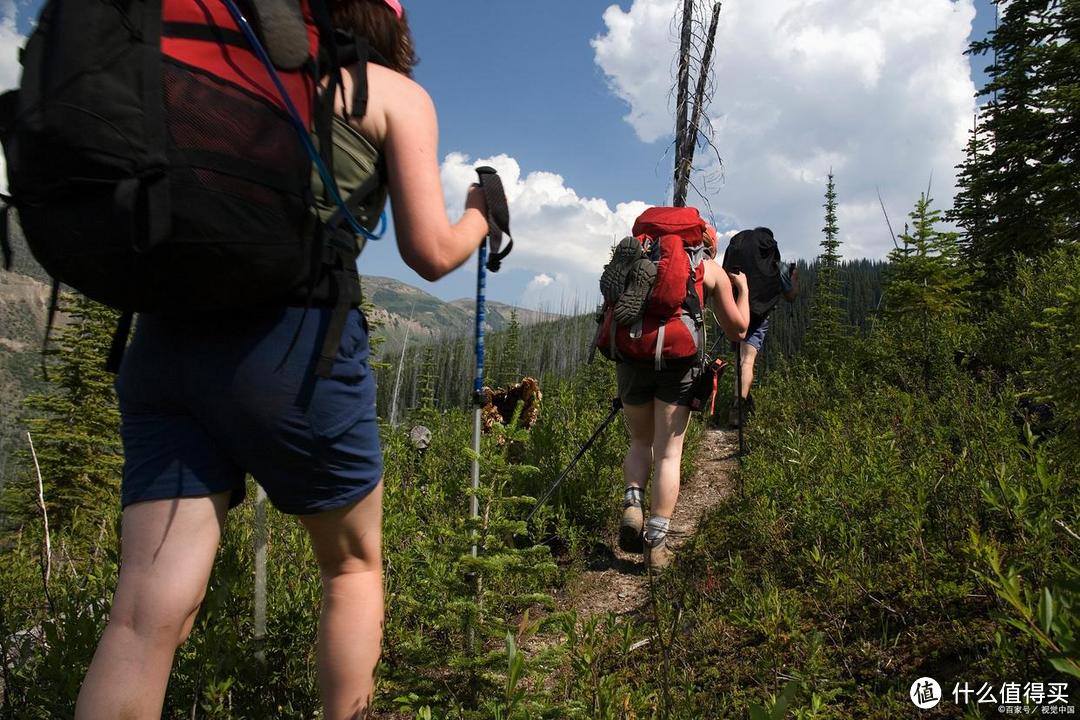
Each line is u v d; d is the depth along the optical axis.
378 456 1.69
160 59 1.24
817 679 2.50
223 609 2.40
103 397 17.95
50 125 1.17
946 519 3.19
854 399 6.89
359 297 1.58
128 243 1.19
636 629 3.25
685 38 8.96
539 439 5.61
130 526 1.46
